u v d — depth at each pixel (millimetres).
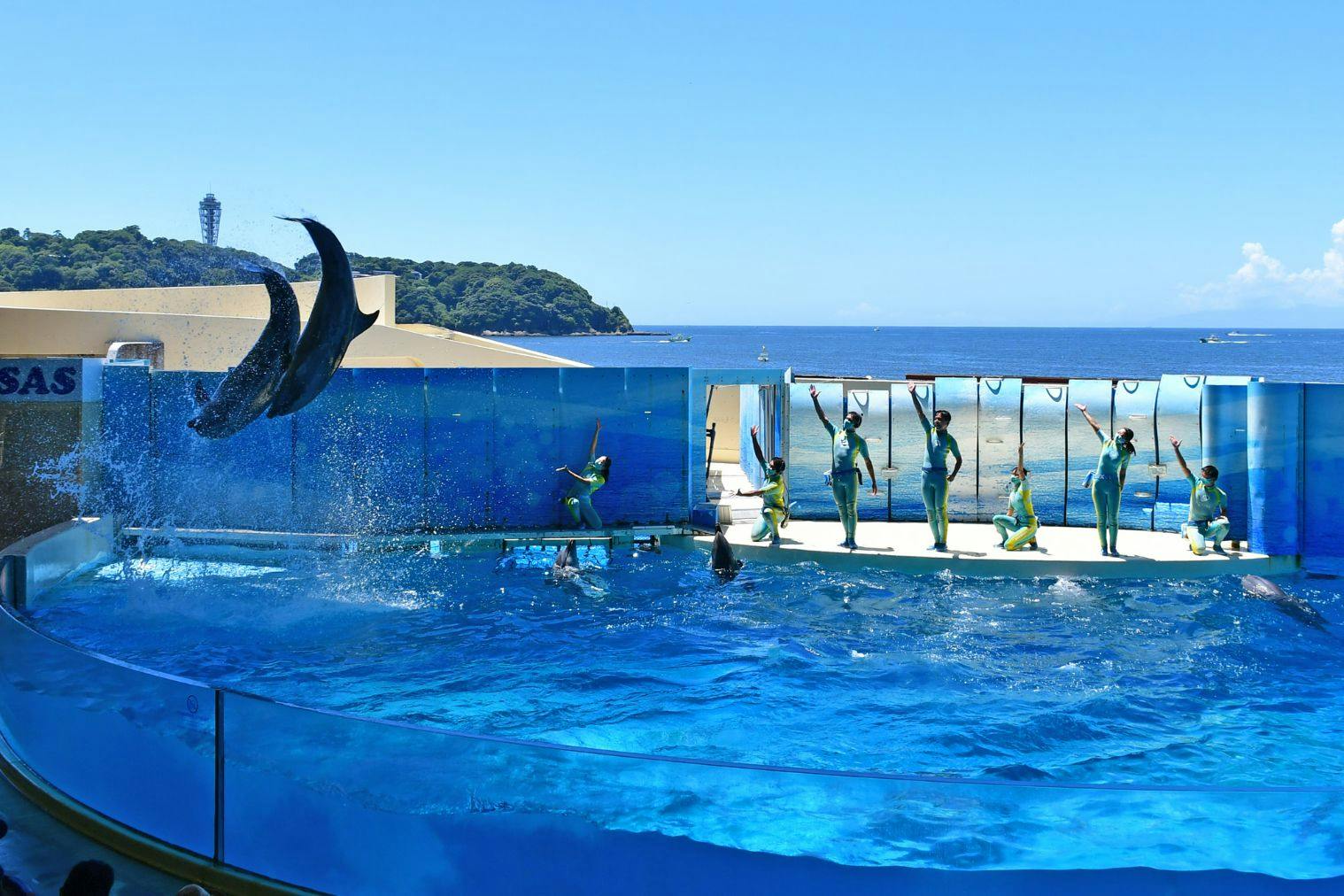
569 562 14203
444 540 15844
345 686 9828
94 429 15078
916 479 17188
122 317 19688
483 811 5168
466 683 9953
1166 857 4781
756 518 17203
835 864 4891
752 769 4922
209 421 10812
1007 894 4824
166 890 5500
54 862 5762
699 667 10477
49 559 12961
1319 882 4781
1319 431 14328
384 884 5352
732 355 129250
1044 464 16953
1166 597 13133
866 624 11984
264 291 24203
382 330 22266
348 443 16109
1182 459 14898
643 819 5027
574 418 16516
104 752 6172
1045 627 11867
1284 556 14477
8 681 7180
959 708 9336
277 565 14609
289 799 5473
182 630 11492
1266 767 8125
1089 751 8406
